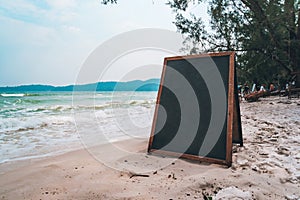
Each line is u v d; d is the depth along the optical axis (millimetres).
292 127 5223
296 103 9539
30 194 2256
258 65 14852
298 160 3027
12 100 22375
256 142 4051
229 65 3367
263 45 12219
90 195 2168
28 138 5629
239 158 3150
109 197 2111
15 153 4137
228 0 12070
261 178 2486
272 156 3221
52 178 2670
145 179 2537
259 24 11742
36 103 19047
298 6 11891
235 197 1980
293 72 12938
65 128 7102
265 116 7113
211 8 12391
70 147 4578
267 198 2057
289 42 11898
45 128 7141
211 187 2303
